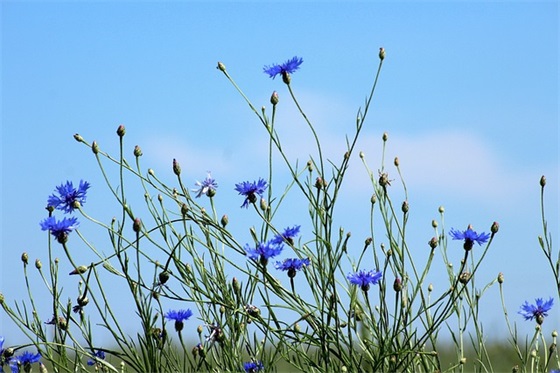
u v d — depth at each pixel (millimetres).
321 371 1605
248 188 1665
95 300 1600
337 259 1622
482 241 1611
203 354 1636
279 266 1631
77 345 1601
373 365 1604
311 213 1663
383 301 1611
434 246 1659
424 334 1604
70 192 1625
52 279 1615
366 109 1650
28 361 1632
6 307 1629
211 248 1628
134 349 1613
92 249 1610
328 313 1596
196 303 1658
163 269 1617
